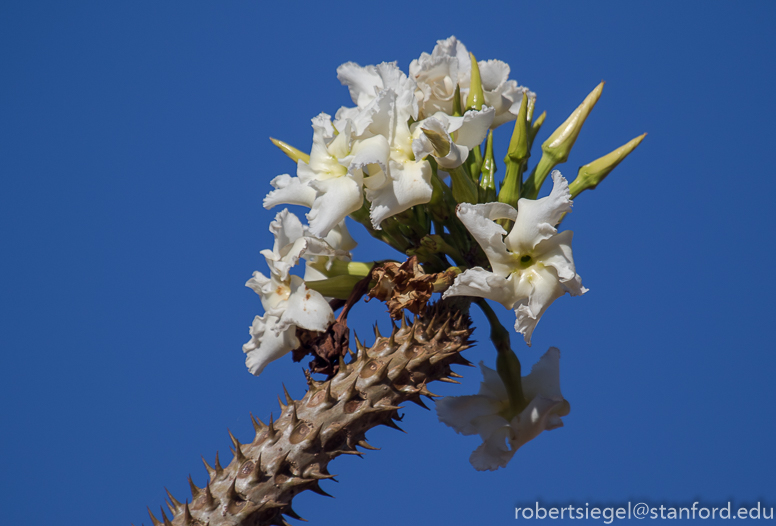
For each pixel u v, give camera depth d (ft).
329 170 4.13
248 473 4.03
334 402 4.07
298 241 4.11
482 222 4.04
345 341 4.11
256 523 4.02
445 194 4.18
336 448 4.06
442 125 4.05
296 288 4.09
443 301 4.16
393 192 4.08
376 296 4.10
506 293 4.06
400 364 4.09
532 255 4.07
